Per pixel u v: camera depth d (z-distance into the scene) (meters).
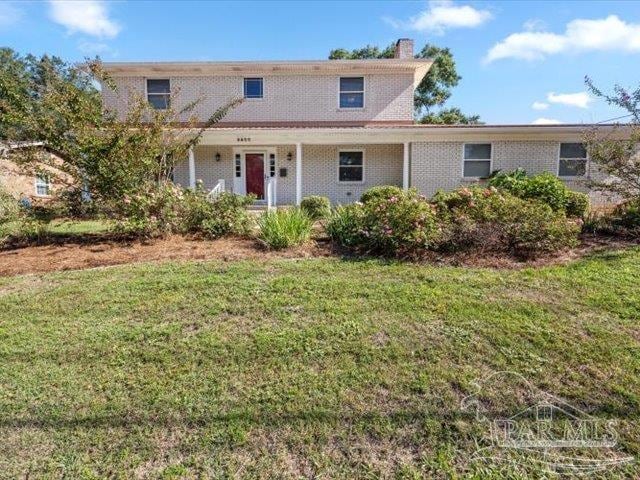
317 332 3.90
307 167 16.70
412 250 6.48
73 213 8.34
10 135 8.00
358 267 5.83
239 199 8.94
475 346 3.62
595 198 14.23
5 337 3.93
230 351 3.60
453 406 2.88
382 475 2.34
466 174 14.96
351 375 3.25
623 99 8.01
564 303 4.47
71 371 3.37
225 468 2.40
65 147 8.09
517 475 2.33
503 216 6.61
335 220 7.55
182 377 3.25
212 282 5.20
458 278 5.28
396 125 16.66
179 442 2.60
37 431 2.71
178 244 7.50
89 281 5.42
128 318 4.29
